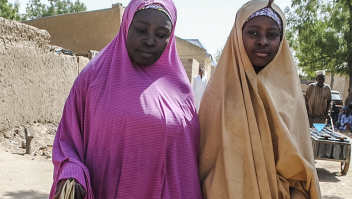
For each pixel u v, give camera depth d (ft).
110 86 6.01
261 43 6.09
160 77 6.37
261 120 6.10
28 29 20.44
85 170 5.34
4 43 18.01
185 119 6.38
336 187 17.15
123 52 6.19
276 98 6.30
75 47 43.60
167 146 5.99
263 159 6.00
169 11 6.14
